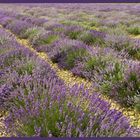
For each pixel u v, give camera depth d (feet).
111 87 16.53
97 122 9.73
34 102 11.30
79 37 35.81
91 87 17.75
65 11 107.65
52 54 26.66
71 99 11.39
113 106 15.11
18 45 26.71
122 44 28.40
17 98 13.20
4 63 20.24
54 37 33.81
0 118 12.77
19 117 10.50
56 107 10.57
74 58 23.38
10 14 82.94
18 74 16.56
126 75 16.42
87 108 10.62
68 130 9.01
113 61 19.88
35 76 15.38
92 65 20.81
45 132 9.44
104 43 31.24
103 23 59.06
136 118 13.53
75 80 20.30
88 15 84.07
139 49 27.66
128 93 15.51
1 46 25.84
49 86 13.75
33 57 20.74
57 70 23.41
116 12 98.12
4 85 14.84
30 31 42.55
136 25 51.67
